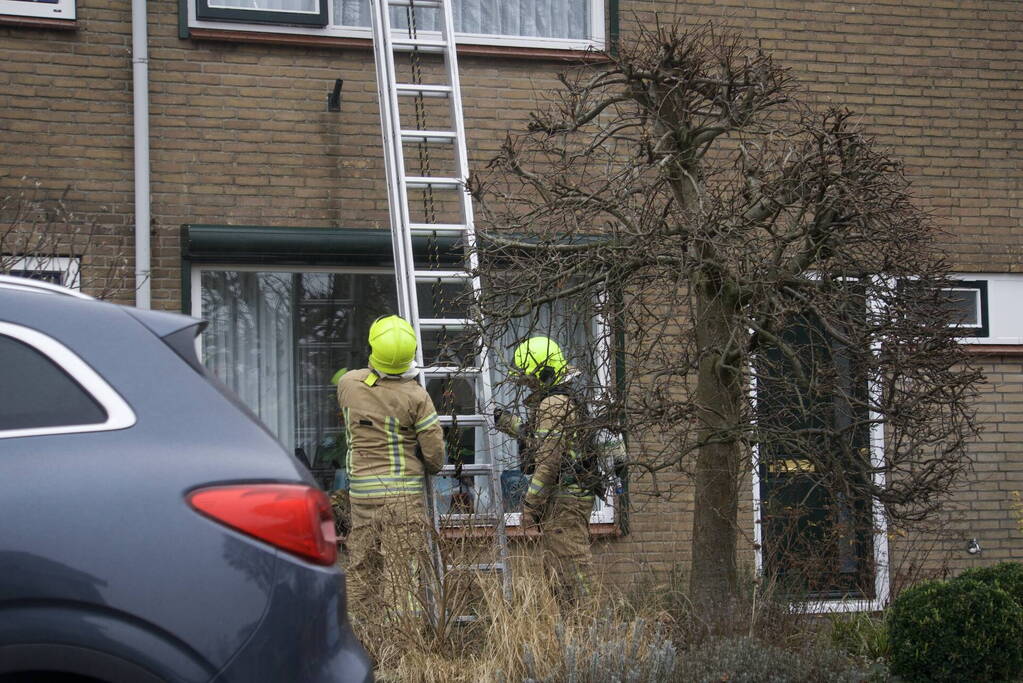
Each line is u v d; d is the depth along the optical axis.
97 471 11.86
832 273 21.22
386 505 24.69
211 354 31.17
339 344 31.94
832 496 22.08
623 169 22.78
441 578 23.22
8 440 11.89
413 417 25.58
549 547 26.23
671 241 20.86
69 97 29.94
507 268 23.48
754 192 21.33
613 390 21.55
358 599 24.69
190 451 12.20
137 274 29.69
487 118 32.56
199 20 30.86
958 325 24.00
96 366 12.33
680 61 23.27
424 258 31.08
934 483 21.77
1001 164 35.53
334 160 31.52
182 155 30.58
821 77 34.53
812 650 23.11
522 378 22.81
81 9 30.16
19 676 11.59
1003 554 34.38
